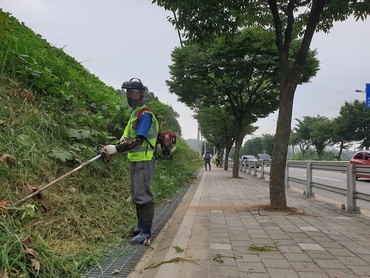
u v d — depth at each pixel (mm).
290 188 10914
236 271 3221
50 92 6109
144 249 3955
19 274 2553
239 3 6922
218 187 11922
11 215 3332
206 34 7355
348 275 3100
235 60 14156
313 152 68438
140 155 4168
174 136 4410
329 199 8266
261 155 47625
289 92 6508
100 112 6961
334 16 7113
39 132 4930
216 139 39750
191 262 3461
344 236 4469
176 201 7938
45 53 7727
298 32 8734
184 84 16203
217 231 4785
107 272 3213
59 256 3160
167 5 6168
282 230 4820
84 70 10836
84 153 5387
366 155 18406
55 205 4059
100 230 4207
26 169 4148
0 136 4230
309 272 3176
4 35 5879
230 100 17234
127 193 5688
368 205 8359
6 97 4984
